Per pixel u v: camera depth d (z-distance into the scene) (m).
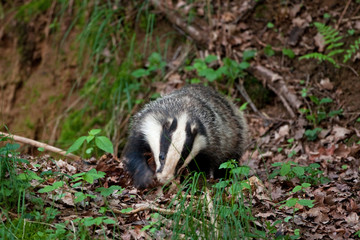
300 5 14.99
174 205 7.86
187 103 9.52
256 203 8.20
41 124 16.20
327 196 8.51
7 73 17.02
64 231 6.36
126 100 14.97
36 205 6.96
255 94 14.39
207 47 15.39
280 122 13.50
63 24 16.92
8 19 17.44
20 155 9.02
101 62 15.95
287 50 14.27
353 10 14.27
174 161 8.26
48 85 16.55
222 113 10.20
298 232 7.31
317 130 12.41
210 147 9.24
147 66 15.41
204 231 6.76
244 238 6.73
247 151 12.78
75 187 7.58
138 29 16.22
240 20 15.46
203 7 16.00
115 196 7.92
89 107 15.53
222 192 7.37
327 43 13.87
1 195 6.86
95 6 16.34
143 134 9.15
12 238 6.13
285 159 11.85
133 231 6.88
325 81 13.51
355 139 11.82
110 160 10.15
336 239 7.45
